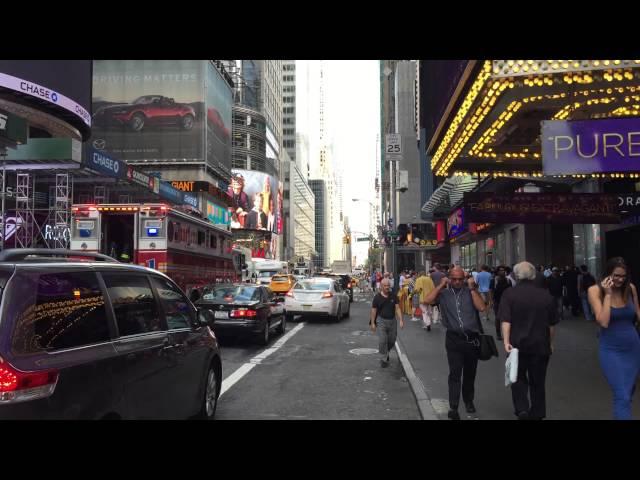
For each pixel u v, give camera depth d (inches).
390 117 2564.0
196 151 2101.4
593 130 292.8
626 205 438.9
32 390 125.6
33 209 1056.2
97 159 1026.1
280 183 4495.6
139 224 566.3
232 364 405.7
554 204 442.0
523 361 228.4
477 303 247.9
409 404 285.0
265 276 1430.9
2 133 641.0
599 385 306.2
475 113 322.0
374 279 1797.5
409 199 1905.8
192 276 653.3
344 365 403.2
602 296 201.6
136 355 171.6
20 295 133.5
